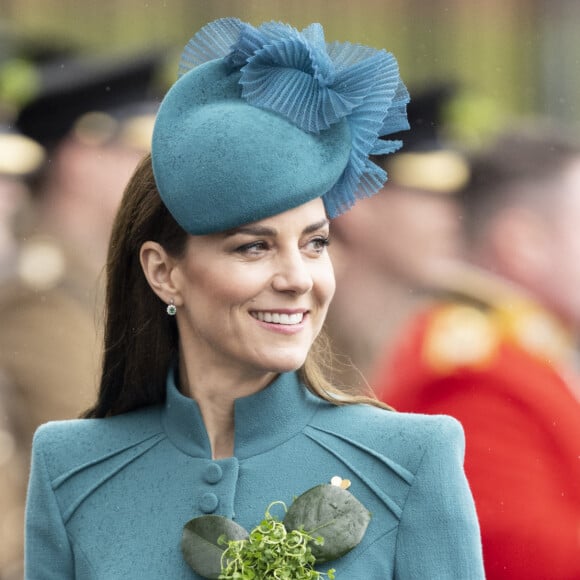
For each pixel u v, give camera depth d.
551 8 24.41
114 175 21.67
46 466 11.25
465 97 23.53
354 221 20.75
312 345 11.51
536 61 24.36
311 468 10.80
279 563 10.27
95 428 11.35
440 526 10.47
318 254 10.54
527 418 15.17
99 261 21.42
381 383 17.28
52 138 21.55
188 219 10.41
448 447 10.66
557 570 14.71
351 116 10.55
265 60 10.43
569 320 20.25
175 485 10.92
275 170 10.21
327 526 10.45
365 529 10.48
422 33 24.39
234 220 10.27
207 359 10.93
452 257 20.70
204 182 10.29
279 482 10.79
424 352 15.98
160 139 10.55
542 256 20.55
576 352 19.88
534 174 21.19
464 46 24.33
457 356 15.65
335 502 10.50
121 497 11.02
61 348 20.59
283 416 10.92
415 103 23.06
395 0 24.36
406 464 10.64
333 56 10.72
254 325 10.43
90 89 21.69
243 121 10.30
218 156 10.26
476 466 15.05
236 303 10.41
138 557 10.77
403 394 15.98
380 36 24.38
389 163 21.00
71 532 11.06
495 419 15.23
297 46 10.34
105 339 11.38
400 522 10.55
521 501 14.82
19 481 20.25
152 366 11.27
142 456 11.12
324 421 10.97
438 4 24.33
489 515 14.81
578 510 14.92
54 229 21.52
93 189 21.64
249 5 23.78
